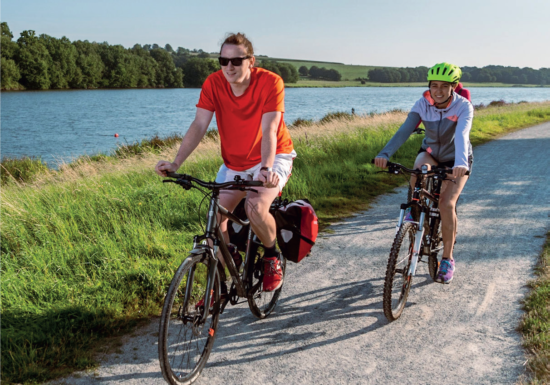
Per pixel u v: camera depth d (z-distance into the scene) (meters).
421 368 2.89
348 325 3.47
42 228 5.22
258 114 3.01
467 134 3.60
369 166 9.82
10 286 3.79
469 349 3.08
